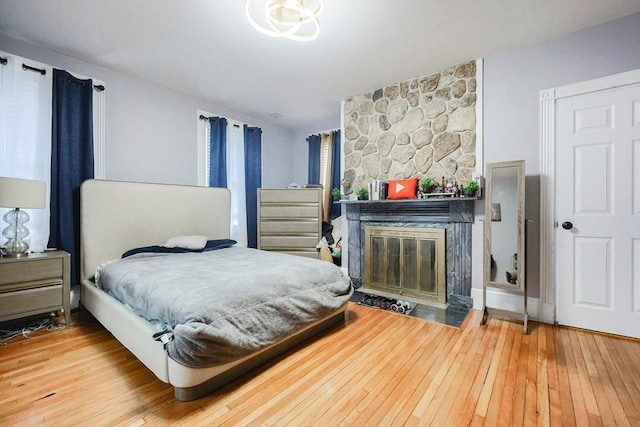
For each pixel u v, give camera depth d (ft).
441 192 10.07
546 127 8.43
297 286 7.16
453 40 8.42
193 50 8.98
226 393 5.28
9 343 7.24
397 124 11.45
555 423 4.51
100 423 4.51
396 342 7.33
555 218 8.38
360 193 11.80
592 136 7.86
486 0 6.72
